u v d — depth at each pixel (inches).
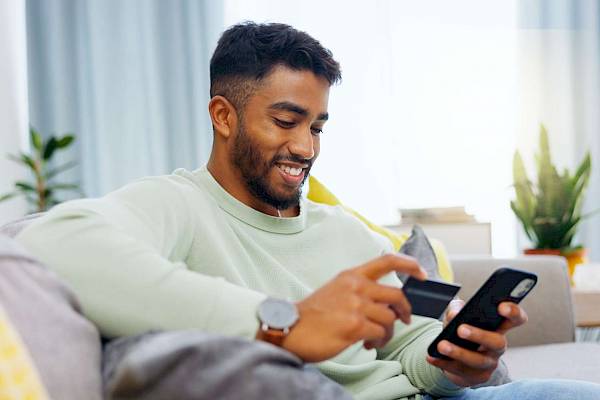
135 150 162.7
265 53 47.6
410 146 167.2
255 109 47.6
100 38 161.9
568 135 169.3
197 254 44.8
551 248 111.3
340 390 29.5
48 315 27.4
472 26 168.6
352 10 166.1
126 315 31.7
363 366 48.0
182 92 163.6
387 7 166.6
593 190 168.7
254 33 48.5
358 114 165.6
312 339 32.0
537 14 169.0
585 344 89.5
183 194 45.5
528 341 92.9
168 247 41.8
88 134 161.9
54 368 26.1
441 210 120.7
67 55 161.6
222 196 48.3
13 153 136.0
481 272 93.4
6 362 23.1
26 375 23.5
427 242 73.2
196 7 163.8
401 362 50.3
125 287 32.0
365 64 166.1
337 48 165.8
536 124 168.9
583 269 120.5
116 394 25.3
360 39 165.9
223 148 49.5
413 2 167.6
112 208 39.3
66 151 160.6
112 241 33.4
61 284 29.4
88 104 162.2
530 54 169.2
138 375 24.8
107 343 30.7
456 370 43.9
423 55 167.6
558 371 73.3
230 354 26.9
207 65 163.9
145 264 32.8
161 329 31.6
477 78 168.4
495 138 168.4
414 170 167.3
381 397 47.4
